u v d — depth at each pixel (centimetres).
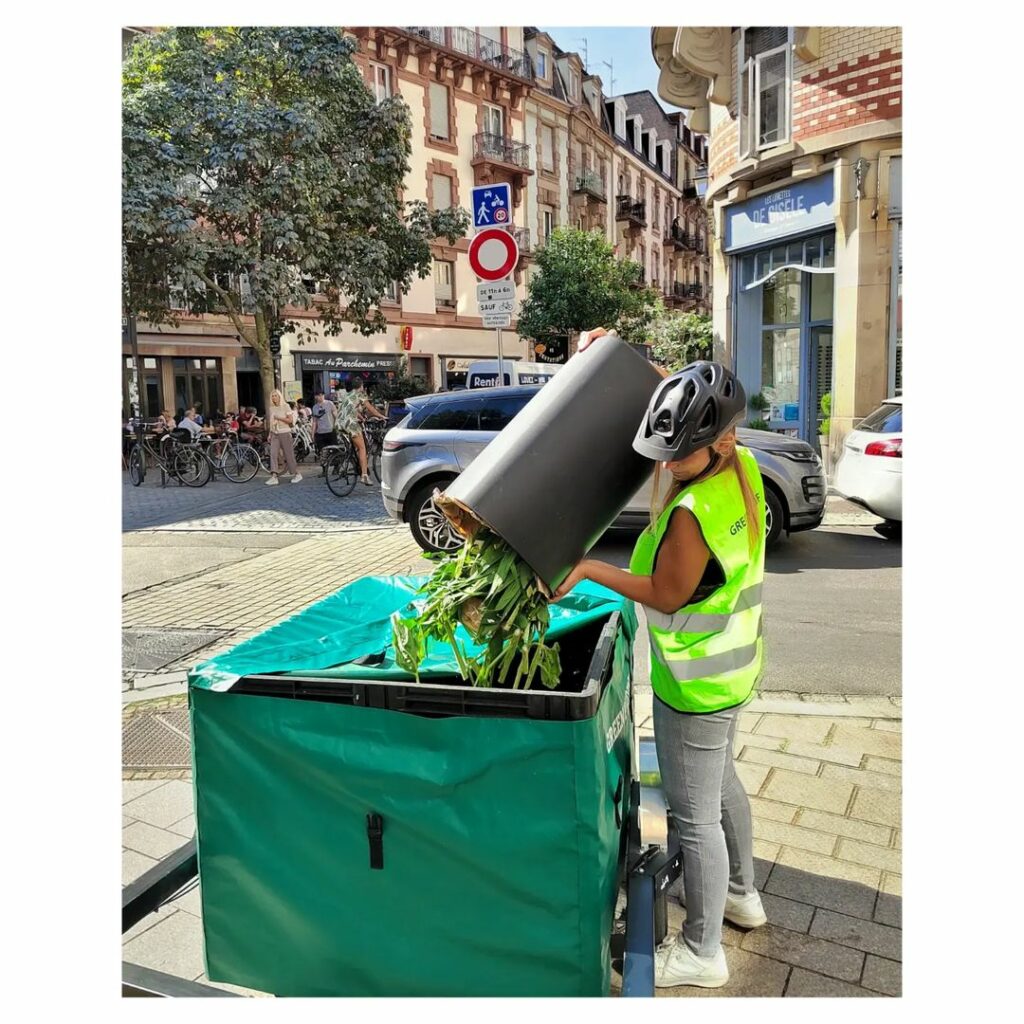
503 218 749
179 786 388
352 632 237
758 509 227
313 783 199
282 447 1565
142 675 535
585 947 189
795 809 353
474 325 3334
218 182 1766
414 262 2092
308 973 208
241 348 2717
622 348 217
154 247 1719
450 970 197
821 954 268
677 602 212
